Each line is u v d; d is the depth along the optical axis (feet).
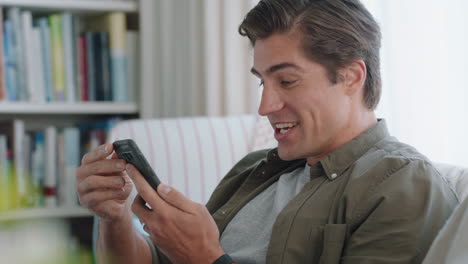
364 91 3.54
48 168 7.87
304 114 3.44
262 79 3.55
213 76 7.75
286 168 4.14
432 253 2.55
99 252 3.94
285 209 3.40
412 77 5.32
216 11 7.73
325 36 3.34
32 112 7.88
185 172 6.14
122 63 8.16
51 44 7.82
